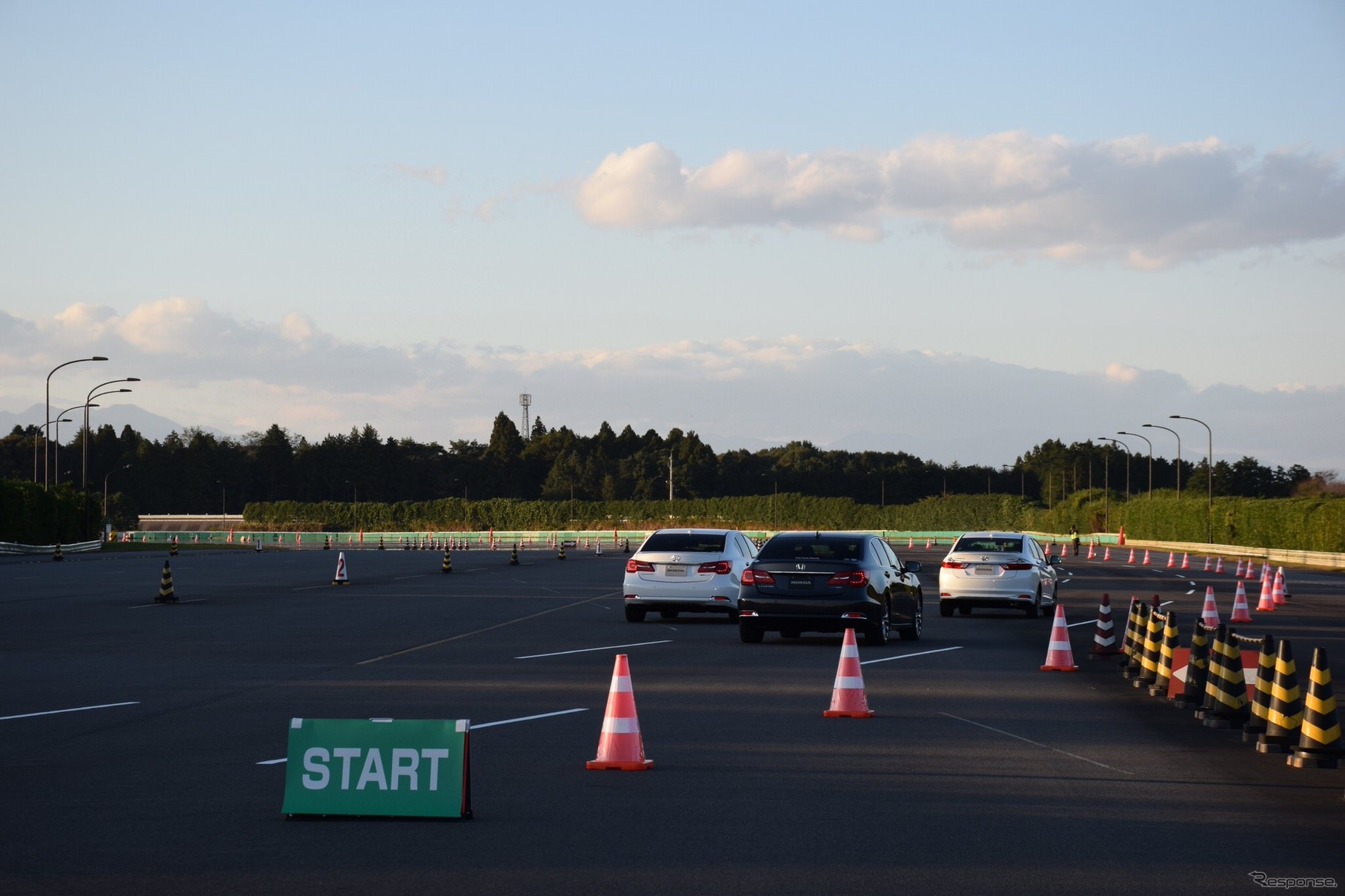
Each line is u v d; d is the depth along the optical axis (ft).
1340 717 44.55
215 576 150.51
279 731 40.86
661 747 38.55
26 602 104.12
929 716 45.09
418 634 76.64
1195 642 48.03
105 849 26.37
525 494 646.33
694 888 23.53
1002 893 23.30
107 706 46.26
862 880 24.09
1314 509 241.55
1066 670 60.08
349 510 478.59
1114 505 374.84
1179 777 34.50
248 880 24.07
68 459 591.78
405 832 27.91
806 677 55.93
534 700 48.24
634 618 86.74
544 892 23.30
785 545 71.31
